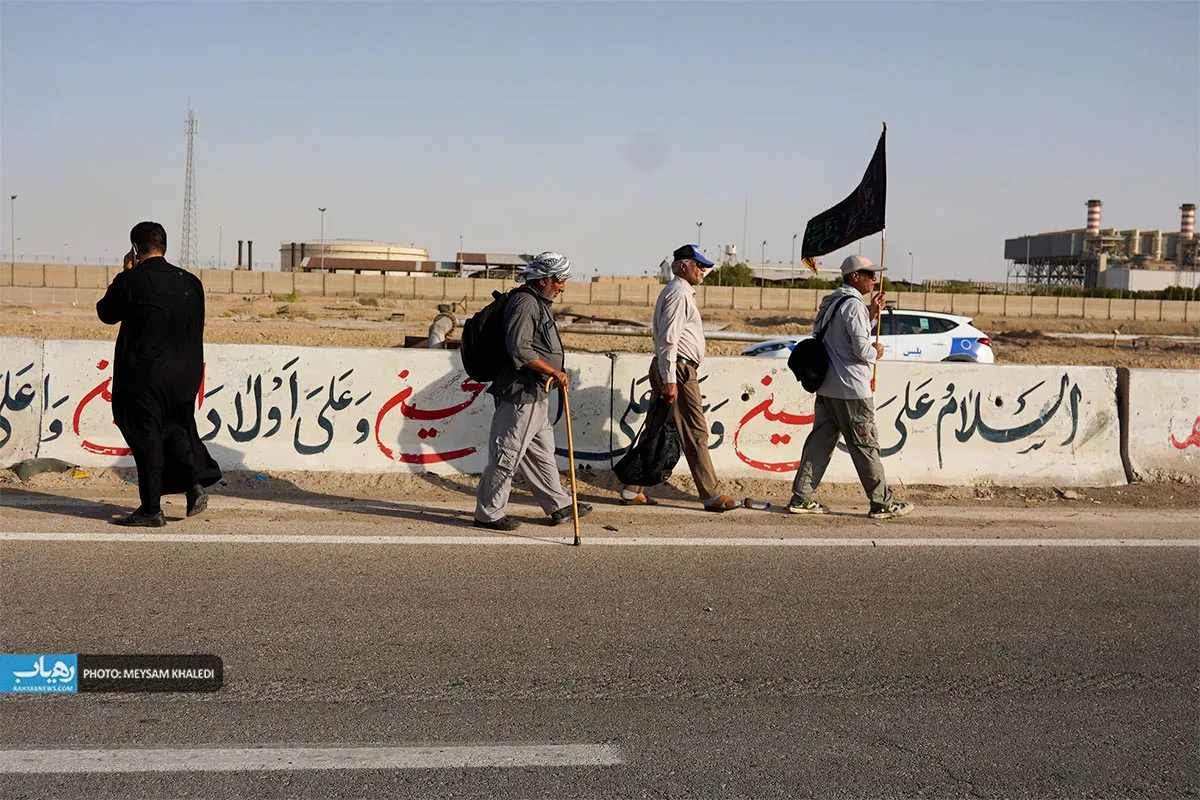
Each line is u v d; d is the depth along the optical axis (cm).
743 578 605
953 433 896
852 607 559
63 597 536
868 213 777
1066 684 461
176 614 517
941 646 504
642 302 8169
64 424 841
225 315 4141
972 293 9275
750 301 8044
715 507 780
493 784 357
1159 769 382
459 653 478
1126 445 915
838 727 411
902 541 699
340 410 860
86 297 6512
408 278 8025
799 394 891
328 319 4359
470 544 663
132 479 830
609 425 874
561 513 720
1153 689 458
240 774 360
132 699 420
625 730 403
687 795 353
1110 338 4112
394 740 389
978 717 424
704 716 418
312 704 419
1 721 398
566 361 872
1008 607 566
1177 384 925
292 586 566
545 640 497
